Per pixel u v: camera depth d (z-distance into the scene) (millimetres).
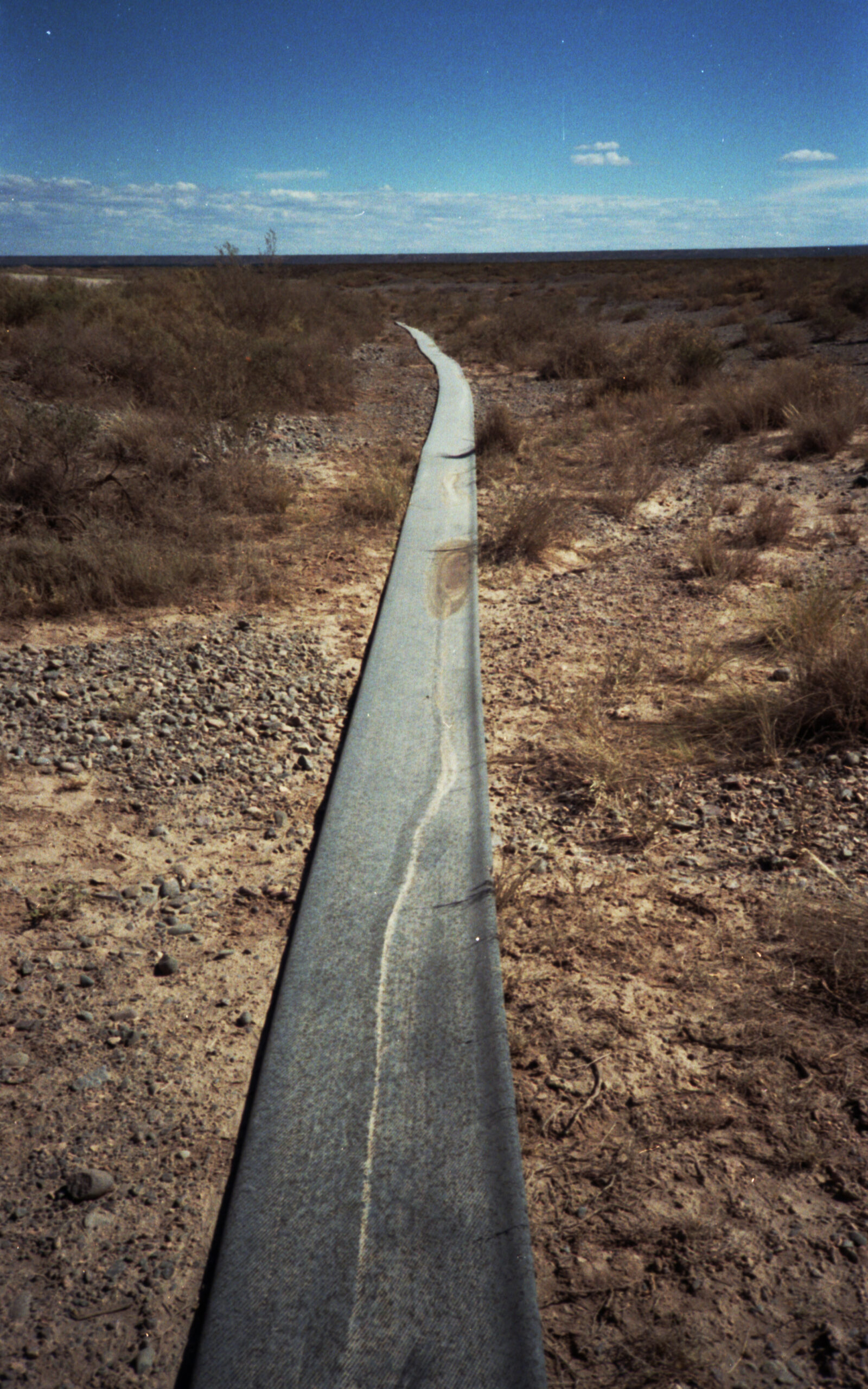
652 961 3207
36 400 12266
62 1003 3047
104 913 3514
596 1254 2195
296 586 7531
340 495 10398
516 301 38281
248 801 4379
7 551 6957
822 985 3018
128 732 4922
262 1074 2688
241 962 3279
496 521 9219
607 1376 1916
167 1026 2965
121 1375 1947
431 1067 2695
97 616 6641
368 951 3197
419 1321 2000
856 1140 2441
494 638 6586
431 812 4062
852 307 25094
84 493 8305
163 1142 2535
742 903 3473
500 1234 2180
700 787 4383
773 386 14211
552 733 5031
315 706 5445
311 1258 2150
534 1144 2520
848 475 10852
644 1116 2580
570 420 14750
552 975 3174
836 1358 1905
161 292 22953
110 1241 2248
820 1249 2154
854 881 3514
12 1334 2023
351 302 33531
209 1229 2293
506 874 3730
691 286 37094
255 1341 1969
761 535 8586
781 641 5945
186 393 13148
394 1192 2309
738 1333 1980
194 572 7402
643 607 7070
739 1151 2443
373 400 17438
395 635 6199
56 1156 2477
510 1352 1923
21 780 4391
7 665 5641
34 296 17859
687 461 12031
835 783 4258
